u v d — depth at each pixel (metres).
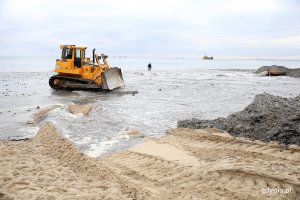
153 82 31.81
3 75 42.09
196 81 33.84
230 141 9.44
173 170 7.18
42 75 42.62
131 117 13.63
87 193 5.50
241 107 16.78
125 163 7.92
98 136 10.58
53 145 9.05
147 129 11.67
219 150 8.60
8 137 10.57
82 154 8.07
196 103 18.09
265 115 10.48
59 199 5.09
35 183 5.90
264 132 9.75
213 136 9.89
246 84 30.84
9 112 14.75
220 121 11.33
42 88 25.56
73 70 22.27
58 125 11.63
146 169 7.41
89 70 21.98
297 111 10.17
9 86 27.42
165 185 6.36
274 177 5.88
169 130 11.31
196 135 10.27
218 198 5.34
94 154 8.84
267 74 44.69
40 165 7.19
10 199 5.00
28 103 17.45
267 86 28.98
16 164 7.13
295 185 5.61
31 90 24.03
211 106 17.06
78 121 12.40
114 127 11.78
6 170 6.63
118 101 18.17
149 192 5.89
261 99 12.06
